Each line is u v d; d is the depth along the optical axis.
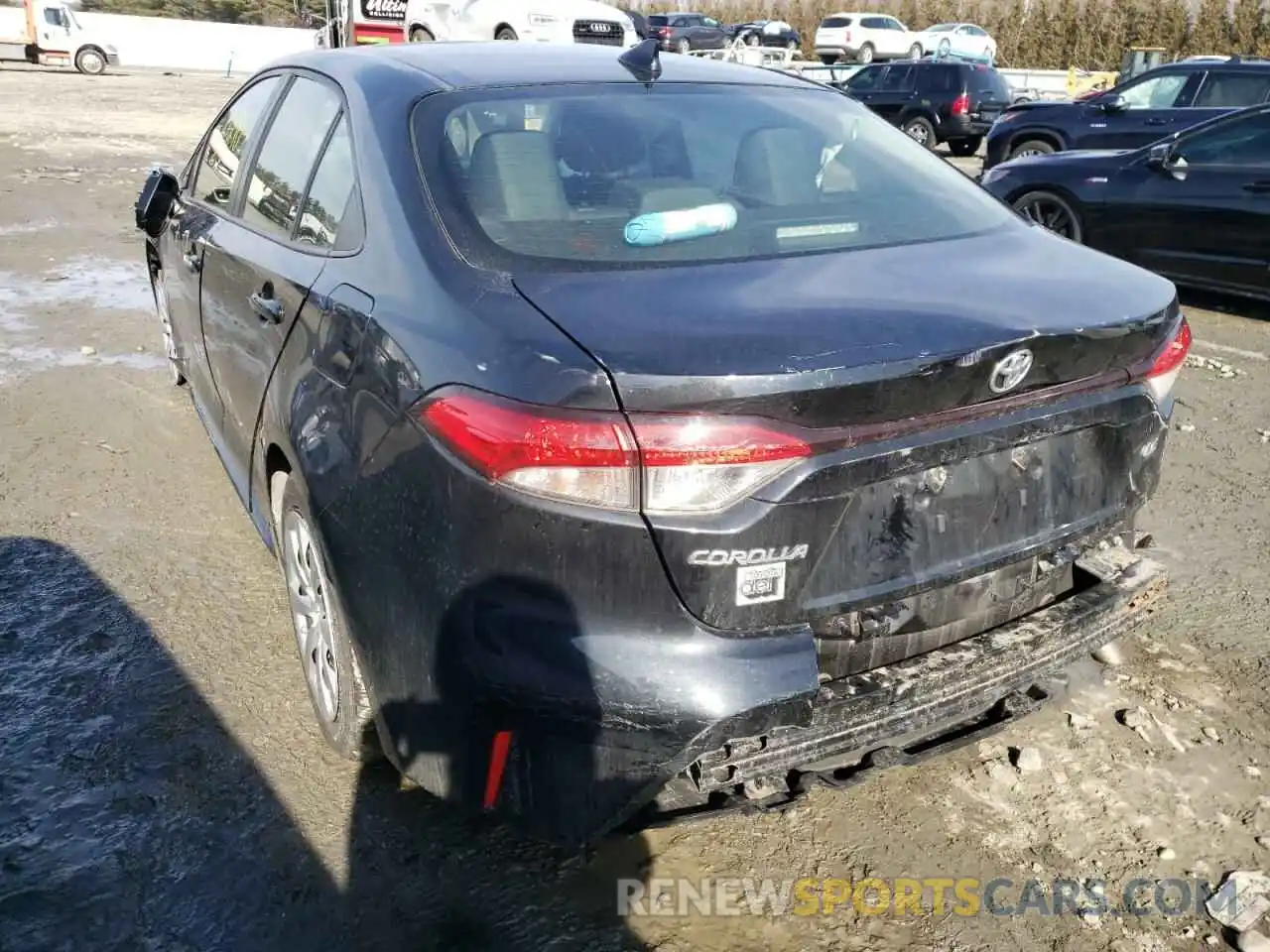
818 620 2.05
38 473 4.51
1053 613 2.43
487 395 1.96
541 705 1.97
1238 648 3.42
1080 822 2.66
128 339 6.33
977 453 2.15
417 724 2.20
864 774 2.33
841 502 2.00
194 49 35.94
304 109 3.21
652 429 1.85
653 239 2.41
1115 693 3.17
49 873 2.43
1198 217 7.71
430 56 3.09
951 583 2.20
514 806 2.09
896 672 2.18
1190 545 4.12
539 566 1.94
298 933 2.30
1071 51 46.94
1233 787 2.79
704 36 31.75
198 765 2.79
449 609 2.04
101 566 3.78
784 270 2.32
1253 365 6.57
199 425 5.07
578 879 2.46
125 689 3.10
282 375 2.75
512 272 2.22
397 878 2.45
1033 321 2.13
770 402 1.88
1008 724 2.50
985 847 2.58
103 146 14.56
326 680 2.75
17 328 6.47
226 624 3.45
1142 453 2.52
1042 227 3.01
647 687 1.93
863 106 3.42
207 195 3.92
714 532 1.89
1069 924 2.37
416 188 2.46
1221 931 2.35
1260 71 12.05
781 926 2.35
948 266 2.44
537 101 2.80
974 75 18.38
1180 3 45.12
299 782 2.73
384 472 2.19
